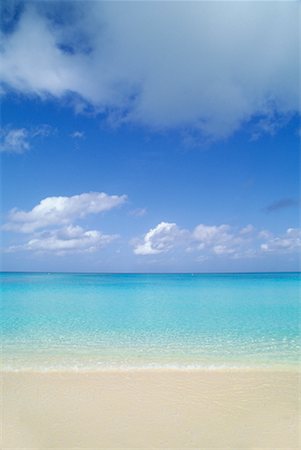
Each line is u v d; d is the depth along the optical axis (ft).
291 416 18.81
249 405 20.11
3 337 37.06
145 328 41.68
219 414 19.08
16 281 143.95
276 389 22.36
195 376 24.61
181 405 20.16
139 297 77.56
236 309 56.90
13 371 25.73
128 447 15.98
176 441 16.56
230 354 30.09
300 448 15.87
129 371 25.62
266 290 98.84
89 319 48.08
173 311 55.26
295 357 29.14
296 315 51.42
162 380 23.88
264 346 32.86
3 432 17.37
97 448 15.97
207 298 75.82
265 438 16.76
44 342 34.60
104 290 101.55
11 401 20.68
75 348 32.35
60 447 15.98
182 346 32.99
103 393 21.71
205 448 15.97
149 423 18.13
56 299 73.56
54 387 22.72
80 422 18.25
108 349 31.89
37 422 18.16
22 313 53.62
